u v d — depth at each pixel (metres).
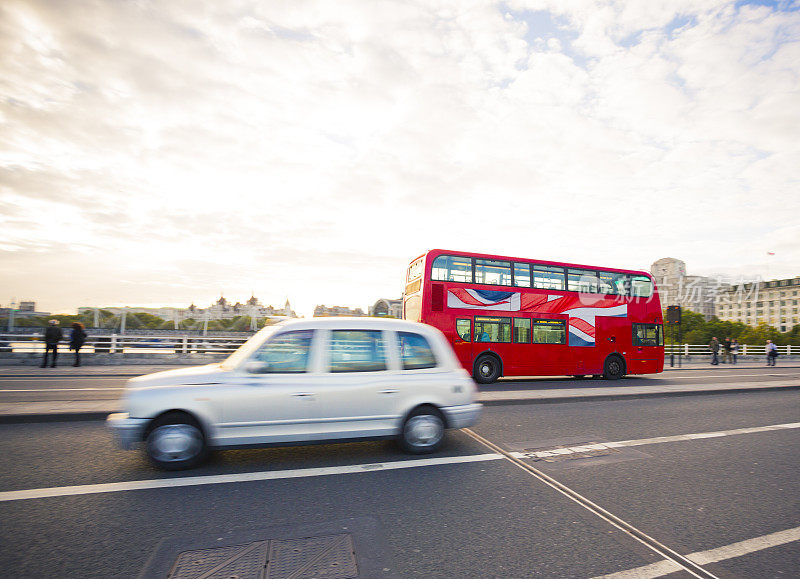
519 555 2.71
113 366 16.48
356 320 5.00
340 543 2.82
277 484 3.93
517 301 13.25
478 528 3.10
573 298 14.00
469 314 12.70
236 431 4.28
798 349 38.00
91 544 2.75
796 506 3.62
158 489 3.74
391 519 3.22
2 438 5.31
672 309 23.36
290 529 3.02
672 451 5.25
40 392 9.10
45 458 4.53
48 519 3.11
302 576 2.42
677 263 133.38
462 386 5.16
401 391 4.85
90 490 3.68
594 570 2.55
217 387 4.29
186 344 18.67
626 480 4.18
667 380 14.66
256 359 4.50
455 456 4.88
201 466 4.35
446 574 2.47
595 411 7.93
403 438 4.86
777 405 9.00
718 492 3.91
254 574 2.43
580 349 13.82
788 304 128.62
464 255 12.95
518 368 13.01
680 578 2.49
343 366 4.72
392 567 2.54
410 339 5.14
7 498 3.47
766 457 5.06
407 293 13.75
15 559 2.54
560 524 3.19
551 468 4.51
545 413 7.65
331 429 4.55
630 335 14.68
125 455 4.69
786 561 2.71
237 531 2.98
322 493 3.73
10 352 16.98
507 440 5.65
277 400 4.39
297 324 4.77
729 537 3.03
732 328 103.31
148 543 2.78
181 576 2.39
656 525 3.20
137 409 4.11
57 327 15.52
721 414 7.83
